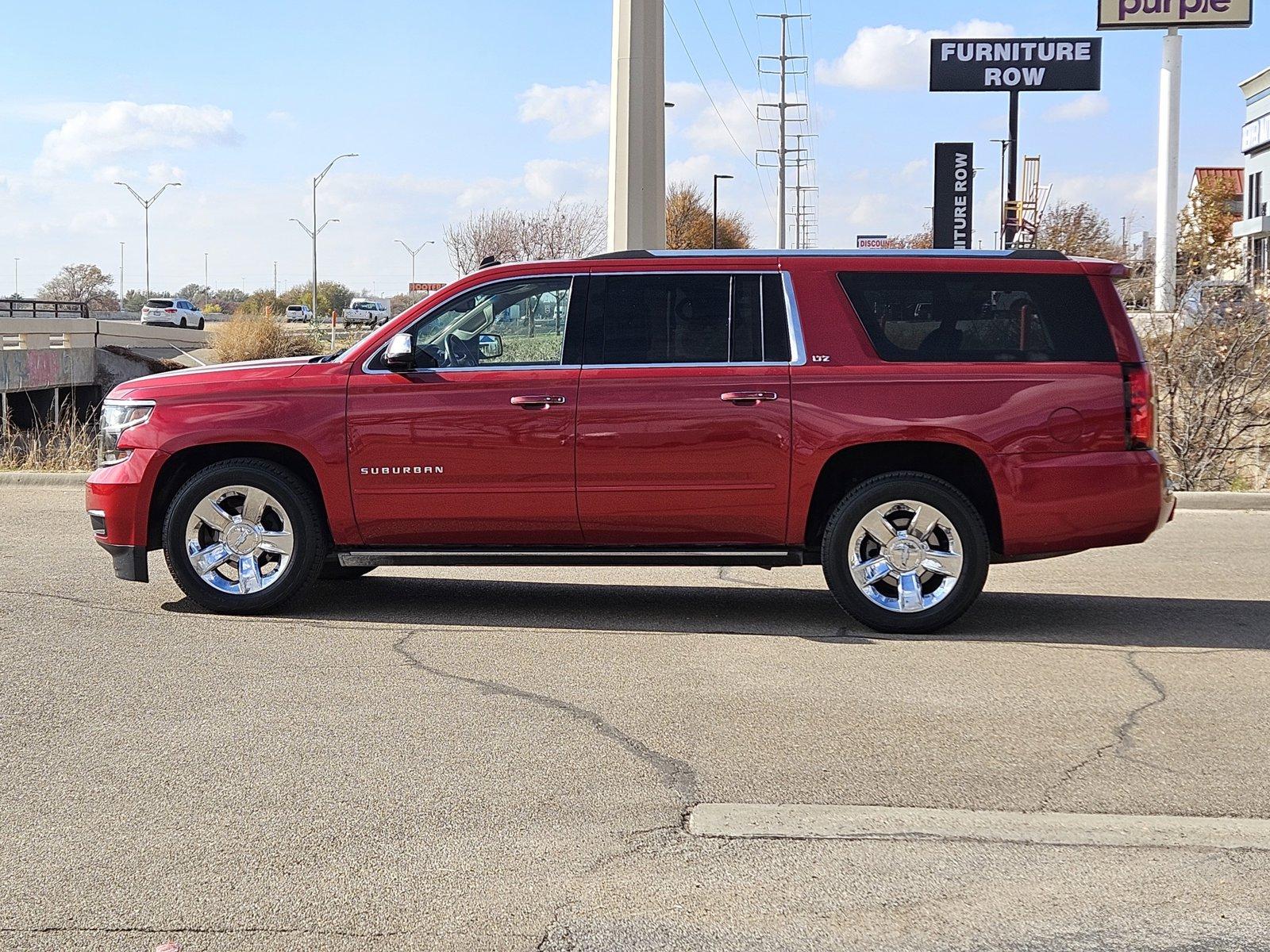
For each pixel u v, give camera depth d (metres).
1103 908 3.97
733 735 5.67
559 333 7.79
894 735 5.69
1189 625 8.01
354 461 7.80
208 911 3.93
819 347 7.63
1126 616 8.27
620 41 22.42
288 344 44.41
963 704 6.16
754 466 7.61
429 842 4.47
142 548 8.06
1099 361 7.58
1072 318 7.61
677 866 4.27
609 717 5.94
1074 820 4.68
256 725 5.79
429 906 3.97
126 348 40.44
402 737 5.63
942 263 7.68
